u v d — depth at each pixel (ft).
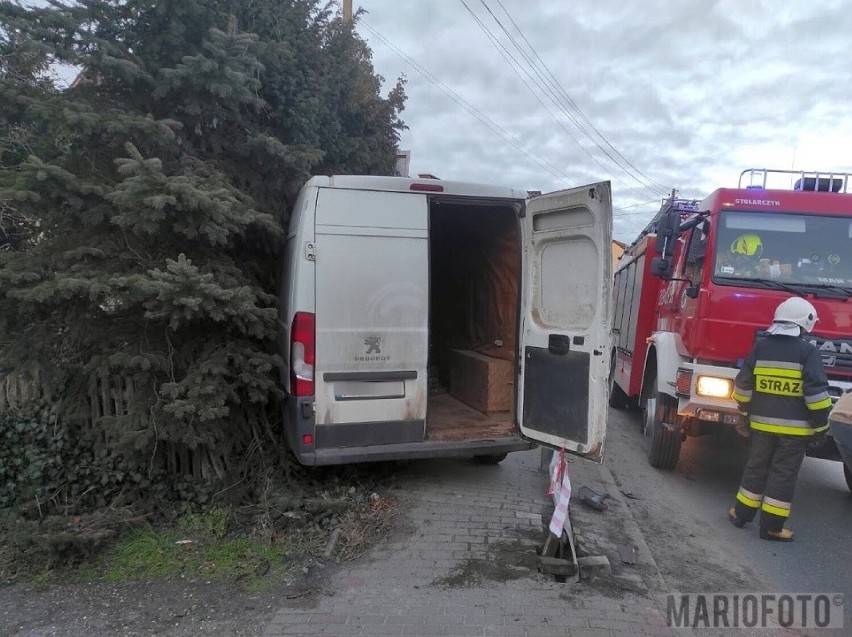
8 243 17.40
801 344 15.74
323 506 14.82
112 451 15.06
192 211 14.26
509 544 13.83
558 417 15.87
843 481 21.99
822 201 19.01
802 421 15.57
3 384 16.39
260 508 14.80
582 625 10.87
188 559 12.92
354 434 15.30
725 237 18.69
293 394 14.82
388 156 27.12
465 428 17.87
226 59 15.87
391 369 15.43
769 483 15.97
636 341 28.09
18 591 11.78
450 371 23.11
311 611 11.11
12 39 15.60
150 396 14.84
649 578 12.93
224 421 15.44
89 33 15.15
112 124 14.53
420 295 15.58
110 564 12.73
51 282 13.15
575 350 15.34
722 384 17.80
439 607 11.28
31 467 15.31
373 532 14.23
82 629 10.57
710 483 20.94
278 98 20.06
